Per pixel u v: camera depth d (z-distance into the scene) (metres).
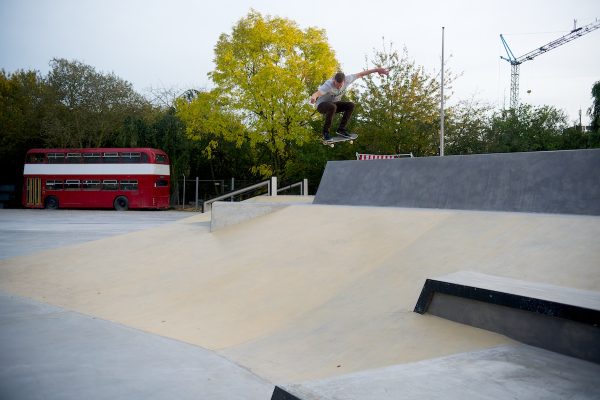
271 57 22.69
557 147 26.88
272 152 24.42
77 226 18.03
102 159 27.81
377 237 6.53
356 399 2.19
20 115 33.47
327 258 6.40
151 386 3.42
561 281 4.04
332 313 4.87
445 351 3.46
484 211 6.38
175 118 30.73
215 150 30.50
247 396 3.25
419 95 22.45
